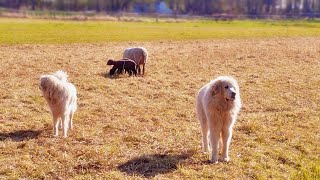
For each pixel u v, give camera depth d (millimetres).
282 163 10617
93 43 39031
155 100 17359
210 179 9594
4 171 9797
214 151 10469
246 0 164625
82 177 9531
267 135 12727
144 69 23531
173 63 27156
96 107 15836
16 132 12719
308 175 9562
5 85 19156
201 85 20547
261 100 17453
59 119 12969
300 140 12281
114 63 22328
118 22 83438
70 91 12508
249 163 10477
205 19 105250
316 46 38375
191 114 15164
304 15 126500
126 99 17219
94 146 11555
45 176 9586
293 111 15820
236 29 66312
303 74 23859
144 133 12711
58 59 27656
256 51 34062
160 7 169125
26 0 161250
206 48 36000
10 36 43812
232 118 10297
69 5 162750
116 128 13250
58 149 11258
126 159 10656
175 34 52219
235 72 24344
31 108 15594
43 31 52500
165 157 10852
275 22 96188
